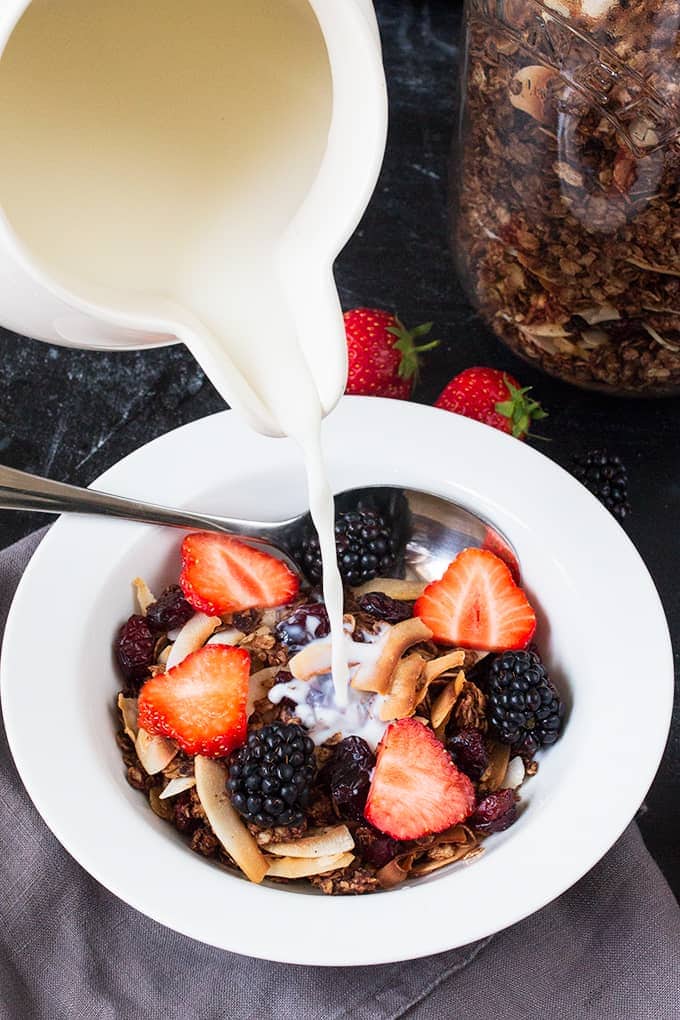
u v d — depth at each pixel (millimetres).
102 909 585
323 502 569
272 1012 568
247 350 549
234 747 584
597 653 592
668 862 620
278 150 555
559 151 600
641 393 687
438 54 823
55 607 590
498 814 572
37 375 721
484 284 671
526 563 617
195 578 613
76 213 534
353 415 633
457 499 627
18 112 528
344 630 608
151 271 543
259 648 607
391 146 792
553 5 570
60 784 556
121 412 714
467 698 595
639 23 562
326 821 582
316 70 541
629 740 570
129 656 601
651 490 695
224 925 531
